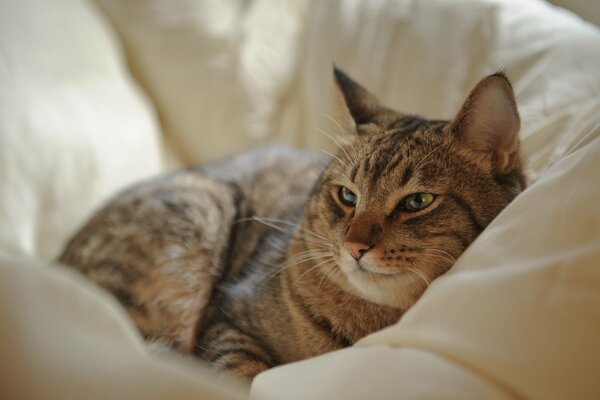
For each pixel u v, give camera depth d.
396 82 0.66
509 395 0.35
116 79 0.74
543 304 0.36
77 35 0.73
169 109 0.77
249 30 0.75
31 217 0.65
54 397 0.31
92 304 0.34
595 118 0.48
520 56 0.59
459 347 0.36
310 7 0.74
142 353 0.33
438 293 0.39
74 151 0.68
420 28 0.65
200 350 0.53
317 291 0.50
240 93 0.74
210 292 0.57
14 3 0.70
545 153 0.51
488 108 0.45
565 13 0.63
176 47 0.75
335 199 0.49
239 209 0.60
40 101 0.68
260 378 0.41
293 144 0.74
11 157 0.65
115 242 0.56
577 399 0.34
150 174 0.73
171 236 0.56
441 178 0.45
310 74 0.71
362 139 0.49
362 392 0.36
